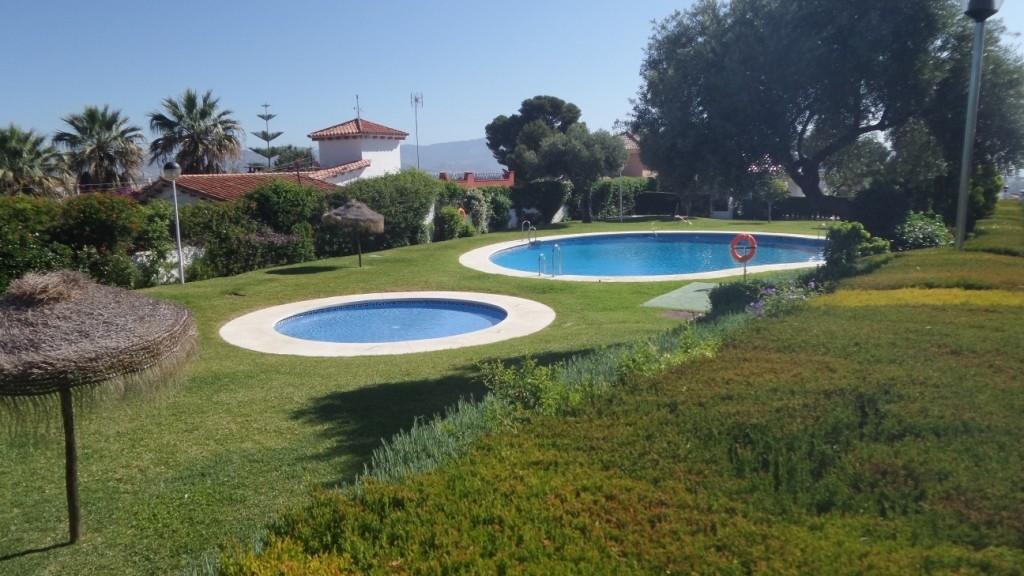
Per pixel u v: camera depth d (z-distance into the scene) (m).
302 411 8.35
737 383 5.42
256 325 14.30
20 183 27.77
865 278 10.28
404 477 4.05
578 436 4.57
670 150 9.39
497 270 21.47
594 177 39.59
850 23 8.17
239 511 5.63
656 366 6.12
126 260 17.56
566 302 16.28
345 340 14.41
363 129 36.44
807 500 3.49
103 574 4.78
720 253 29.36
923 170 11.43
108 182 33.25
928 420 4.31
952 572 2.79
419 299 17.44
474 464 4.20
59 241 16.48
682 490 3.67
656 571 2.92
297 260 23.31
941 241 15.00
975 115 8.64
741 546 3.08
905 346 6.22
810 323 7.48
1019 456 3.80
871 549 3.00
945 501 3.39
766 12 8.52
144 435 7.59
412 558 3.11
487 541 3.21
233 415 8.25
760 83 8.52
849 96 8.51
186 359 5.40
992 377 5.20
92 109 33.03
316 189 24.81
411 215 27.91
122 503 5.87
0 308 4.87
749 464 3.94
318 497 3.80
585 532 3.27
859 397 4.89
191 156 36.72
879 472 3.73
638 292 17.39
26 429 4.95
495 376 6.55
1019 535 3.07
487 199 34.50
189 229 19.91
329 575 2.98
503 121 70.81
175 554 5.00
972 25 8.96
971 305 8.05
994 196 18.50
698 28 9.23
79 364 4.58
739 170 9.01
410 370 10.30
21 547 5.18
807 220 38.19
